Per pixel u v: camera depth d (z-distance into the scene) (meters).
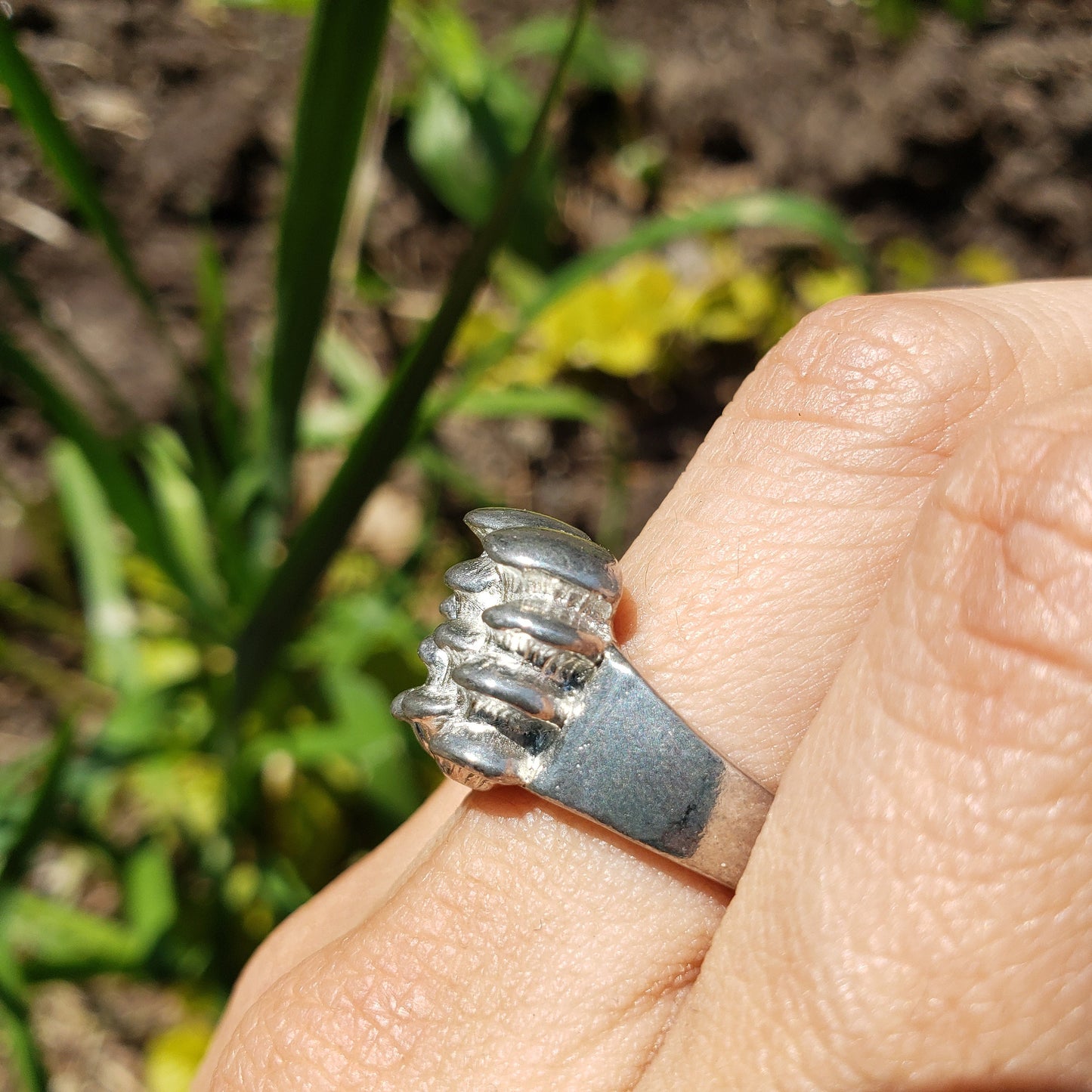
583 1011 0.05
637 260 0.15
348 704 0.10
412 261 0.15
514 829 0.06
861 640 0.05
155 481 0.11
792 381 0.06
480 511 0.05
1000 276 0.14
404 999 0.06
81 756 0.12
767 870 0.05
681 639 0.06
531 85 0.15
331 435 0.12
